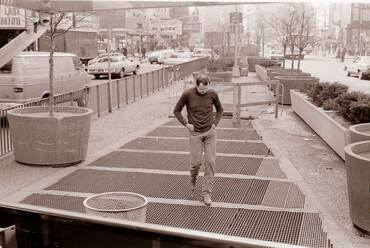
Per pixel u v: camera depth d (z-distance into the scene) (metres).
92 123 14.61
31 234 2.79
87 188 7.86
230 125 14.04
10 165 9.41
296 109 16.05
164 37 101.50
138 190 7.70
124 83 19.05
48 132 9.09
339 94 12.79
